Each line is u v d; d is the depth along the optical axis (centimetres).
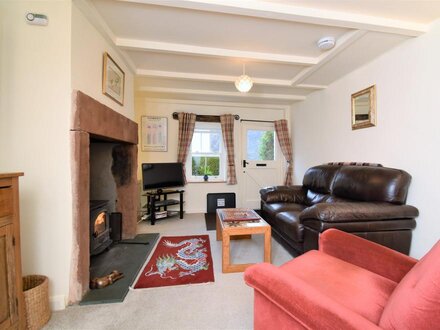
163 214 380
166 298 166
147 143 431
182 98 429
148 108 433
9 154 151
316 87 354
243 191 475
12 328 116
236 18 196
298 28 211
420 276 69
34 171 153
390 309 72
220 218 239
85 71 176
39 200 154
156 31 216
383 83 249
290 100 434
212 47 248
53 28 154
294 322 83
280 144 476
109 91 217
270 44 241
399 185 205
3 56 150
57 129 155
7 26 151
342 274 116
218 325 138
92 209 218
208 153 462
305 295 77
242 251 252
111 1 172
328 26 206
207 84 359
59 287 157
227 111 467
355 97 291
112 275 186
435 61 195
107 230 255
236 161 469
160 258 232
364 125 276
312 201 306
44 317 139
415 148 214
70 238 159
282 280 85
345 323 65
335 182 273
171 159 443
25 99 152
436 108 195
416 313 63
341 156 322
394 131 237
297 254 234
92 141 255
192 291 174
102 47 207
